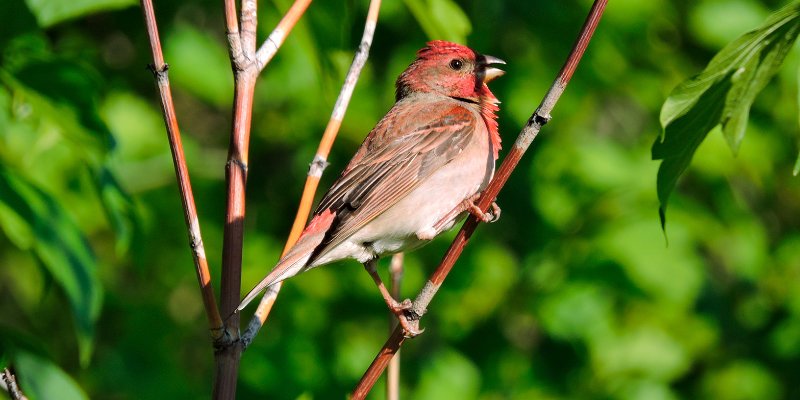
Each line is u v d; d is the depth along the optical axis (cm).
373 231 809
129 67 1367
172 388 1338
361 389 630
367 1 1297
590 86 1398
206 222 1398
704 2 1456
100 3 873
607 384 1355
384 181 815
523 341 1414
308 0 657
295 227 687
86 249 766
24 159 1105
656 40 1470
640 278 1314
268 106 1420
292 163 1443
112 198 880
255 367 1322
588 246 1345
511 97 1362
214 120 1523
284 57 1309
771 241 1619
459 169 840
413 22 1345
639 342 1351
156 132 1350
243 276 1365
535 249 1373
